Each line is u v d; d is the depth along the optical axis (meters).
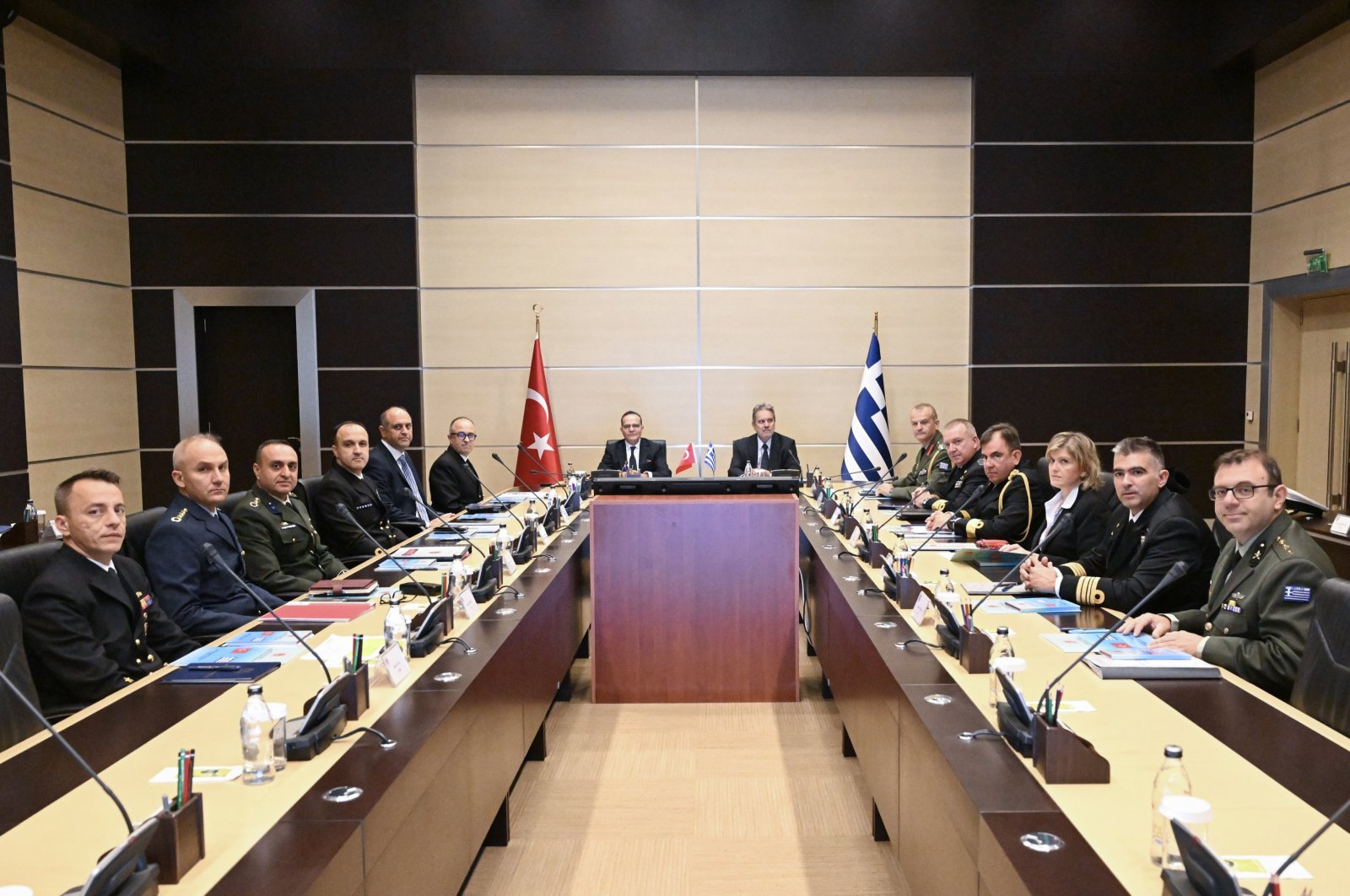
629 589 4.02
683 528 4.00
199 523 3.26
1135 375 6.79
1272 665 2.23
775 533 4.00
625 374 6.91
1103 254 6.74
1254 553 2.47
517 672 2.74
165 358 6.70
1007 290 6.76
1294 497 4.66
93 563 2.57
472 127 6.77
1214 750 1.71
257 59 6.59
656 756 3.50
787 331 6.89
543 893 2.55
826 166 6.82
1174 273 6.75
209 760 1.69
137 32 6.15
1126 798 1.50
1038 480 4.32
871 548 3.58
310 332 6.71
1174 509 3.05
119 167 6.56
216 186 6.65
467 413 6.88
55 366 5.88
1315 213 6.09
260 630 2.62
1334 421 6.25
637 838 2.87
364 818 1.45
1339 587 2.07
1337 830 1.38
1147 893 1.21
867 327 6.90
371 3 6.59
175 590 3.14
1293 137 6.28
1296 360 6.55
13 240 5.38
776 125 6.82
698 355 6.91
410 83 6.65
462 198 6.80
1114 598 2.90
